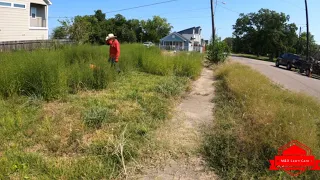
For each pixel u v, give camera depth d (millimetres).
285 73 21438
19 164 3467
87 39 21672
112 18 70312
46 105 5898
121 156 3828
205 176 3652
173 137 4691
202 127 5242
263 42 64812
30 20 21328
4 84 6145
